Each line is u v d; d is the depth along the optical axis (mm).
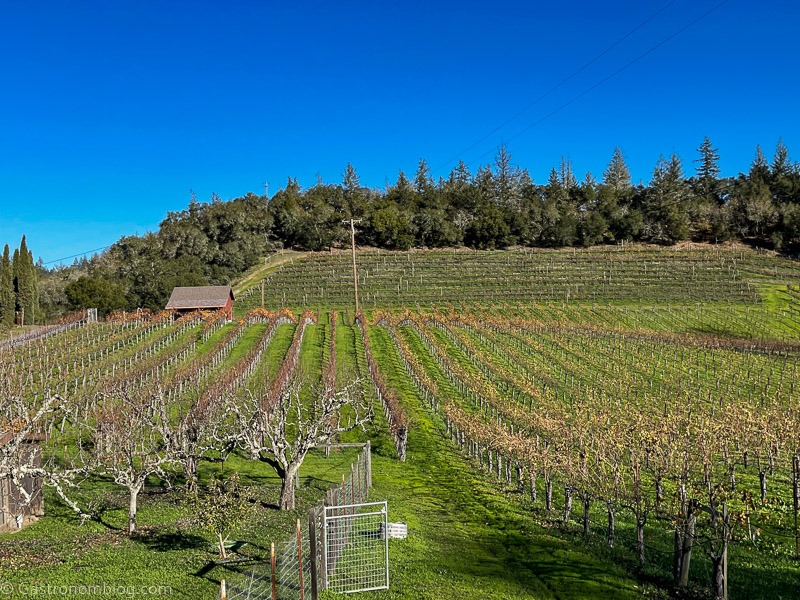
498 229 145125
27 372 52344
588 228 146250
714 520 18500
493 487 31422
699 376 57594
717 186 170250
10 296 87188
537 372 58562
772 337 79562
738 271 118938
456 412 41906
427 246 148750
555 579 18812
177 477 31359
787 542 22906
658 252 136000
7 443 20406
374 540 21047
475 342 71750
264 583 16844
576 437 29906
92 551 19797
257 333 79188
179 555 19297
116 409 38000
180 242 132750
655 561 21250
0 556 18891
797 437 28797
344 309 102125
